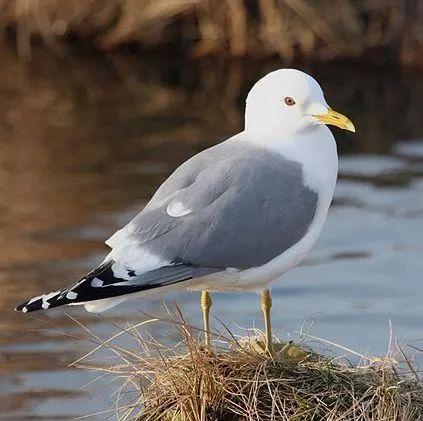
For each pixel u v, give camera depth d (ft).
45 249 47.55
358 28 77.77
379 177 57.06
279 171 29.32
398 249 48.11
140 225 28.53
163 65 78.43
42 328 40.96
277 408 27.32
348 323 41.39
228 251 28.60
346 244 48.80
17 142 62.54
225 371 28.17
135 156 59.98
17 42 80.79
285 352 29.55
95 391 36.11
